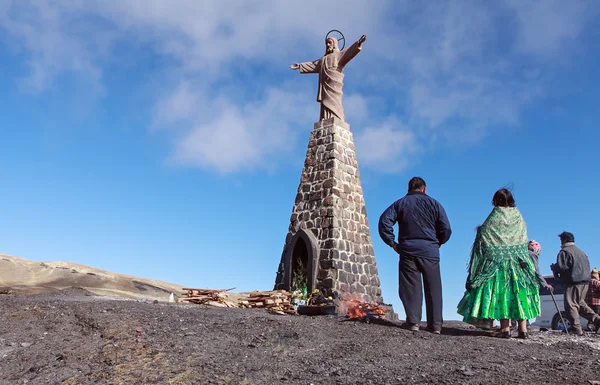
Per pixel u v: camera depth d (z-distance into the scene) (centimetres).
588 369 593
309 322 923
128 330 768
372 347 738
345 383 552
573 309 1026
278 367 623
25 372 600
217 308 1155
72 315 854
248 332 810
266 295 1341
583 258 1032
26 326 781
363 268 1570
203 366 616
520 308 834
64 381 564
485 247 870
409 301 895
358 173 1694
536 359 655
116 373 585
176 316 908
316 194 1598
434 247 898
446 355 682
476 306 859
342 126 1694
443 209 905
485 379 548
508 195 881
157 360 632
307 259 1551
